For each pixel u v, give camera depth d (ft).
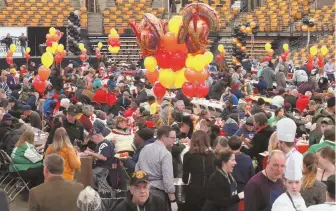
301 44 171.01
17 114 65.16
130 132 50.01
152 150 36.17
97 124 48.78
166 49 50.11
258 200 29.19
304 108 69.92
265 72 104.37
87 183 42.88
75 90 85.05
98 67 133.59
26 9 175.52
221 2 183.42
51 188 29.19
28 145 47.24
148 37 49.47
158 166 35.96
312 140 46.26
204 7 48.21
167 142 36.55
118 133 48.55
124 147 47.55
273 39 173.68
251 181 29.40
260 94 91.45
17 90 88.28
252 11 182.29
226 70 105.91
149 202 27.43
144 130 41.70
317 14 178.60
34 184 48.93
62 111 55.47
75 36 146.72
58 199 29.09
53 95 75.72
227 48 167.22
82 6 183.52
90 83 81.05
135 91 86.94
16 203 48.16
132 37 169.37
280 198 26.20
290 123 31.91
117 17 177.47
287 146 31.99
